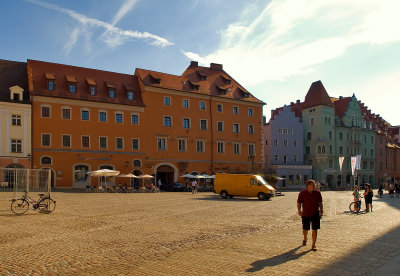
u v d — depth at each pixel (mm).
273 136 72062
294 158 74250
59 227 15141
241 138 62656
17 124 43906
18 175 20703
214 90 61594
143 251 10648
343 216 20281
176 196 37438
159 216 19281
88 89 49938
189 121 57469
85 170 48031
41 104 45625
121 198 32969
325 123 76812
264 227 15383
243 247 11125
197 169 57438
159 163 53906
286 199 34719
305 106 80125
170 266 8961
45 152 45281
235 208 24188
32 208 20000
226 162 60531
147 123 53344
